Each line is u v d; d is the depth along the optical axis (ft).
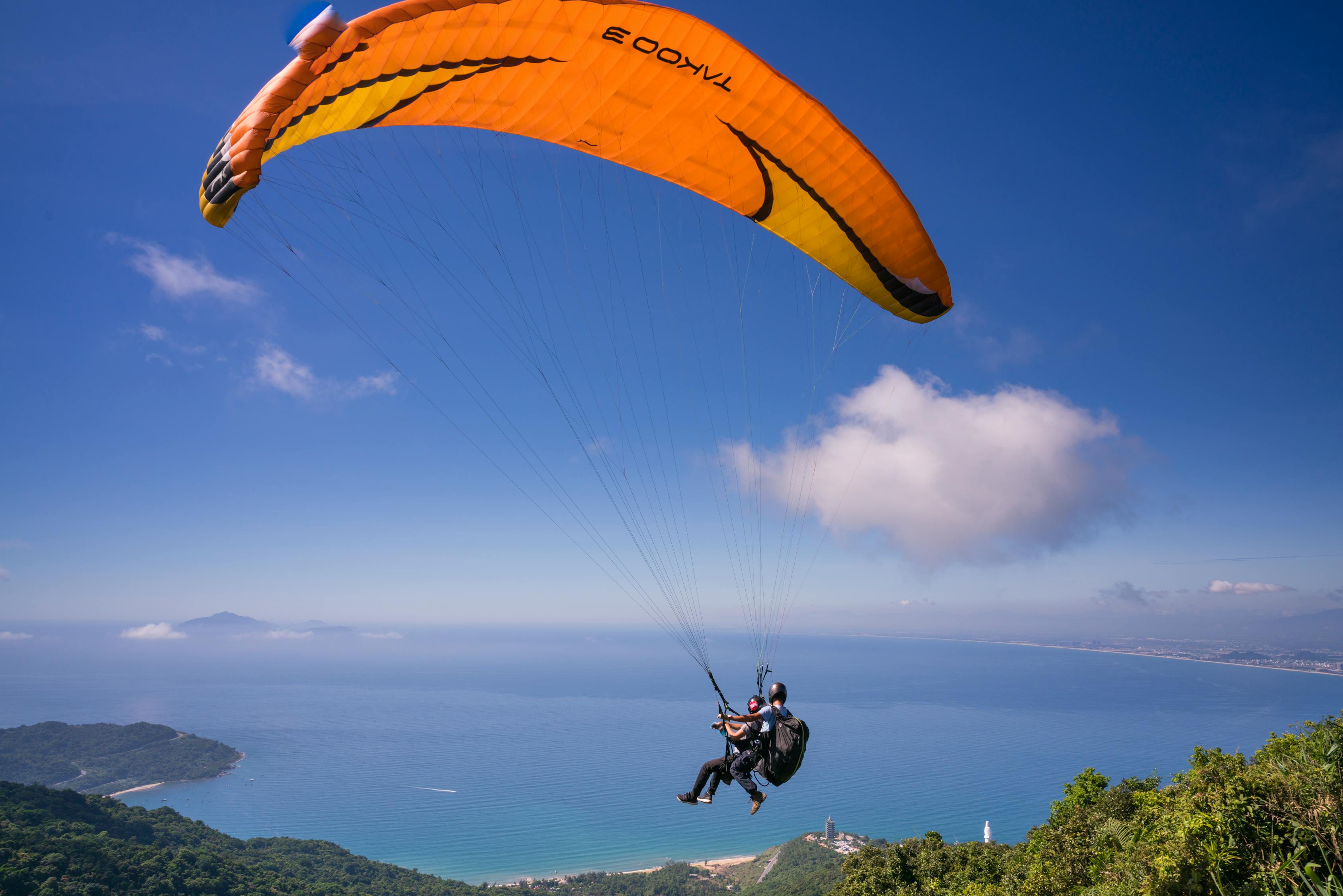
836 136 27.14
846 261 32.27
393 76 21.34
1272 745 29.50
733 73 25.21
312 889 278.05
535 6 21.68
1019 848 95.96
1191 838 25.50
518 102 25.32
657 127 27.37
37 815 269.23
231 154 17.33
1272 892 21.84
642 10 22.71
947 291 31.76
